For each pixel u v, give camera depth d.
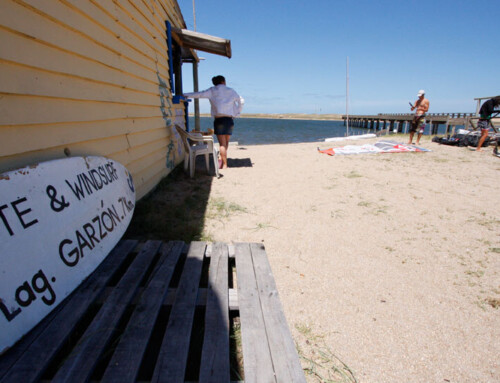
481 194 4.96
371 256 2.98
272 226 3.64
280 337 1.57
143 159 4.24
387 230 3.59
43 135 2.11
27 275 1.53
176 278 2.39
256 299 1.87
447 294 2.39
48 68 2.13
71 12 2.43
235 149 11.17
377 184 5.61
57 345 1.43
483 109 9.13
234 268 2.64
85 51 2.65
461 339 1.94
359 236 3.42
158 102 5.04
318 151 10.14
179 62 7.73
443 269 2.75
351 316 2.13
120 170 3.05
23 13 1.89
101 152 2.99
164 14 5.64
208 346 1.50
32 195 1.72
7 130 1.78
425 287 2.48
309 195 4.91
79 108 2.57
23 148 1.91
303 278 2.58
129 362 1.38
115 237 2.46
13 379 1.24
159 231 3.22
